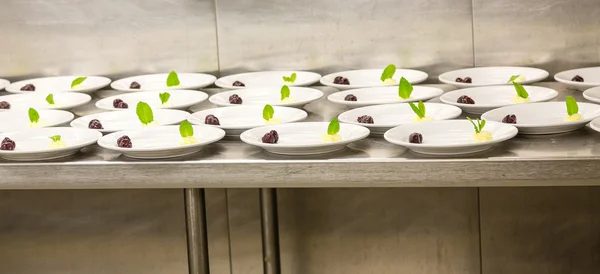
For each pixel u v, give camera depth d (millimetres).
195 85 2545
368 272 2580
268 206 2400
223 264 2637
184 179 1782
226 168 1762
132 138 1942
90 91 2602
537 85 2445
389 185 1719
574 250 2479
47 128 2027
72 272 2701
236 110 2176
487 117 1913
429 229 2520
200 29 2703
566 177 1640
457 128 1860
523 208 2467
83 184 1822
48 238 2680
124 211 2639
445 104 2092
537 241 2486
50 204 2652
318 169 1730
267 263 2451
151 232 2646
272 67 2699
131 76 2777
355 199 2523
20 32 2793
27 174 1829
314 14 2643
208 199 2586
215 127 1930
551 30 2543
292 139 1886
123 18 2732
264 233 2434
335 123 1819
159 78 2701
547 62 2566
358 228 2547
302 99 2297
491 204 2477
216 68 2725
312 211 2551
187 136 1860
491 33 2570
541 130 1827
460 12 2572
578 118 1873
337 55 2660
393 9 2604
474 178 1673
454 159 1678
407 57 2631
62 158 1862
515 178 1656
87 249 2680
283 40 2672
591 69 2436
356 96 2328
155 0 2703
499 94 2266
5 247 2701
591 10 2514
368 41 2639
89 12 2746
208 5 2682
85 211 2648
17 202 2660
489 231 2496
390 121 2047
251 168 1753
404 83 2209
